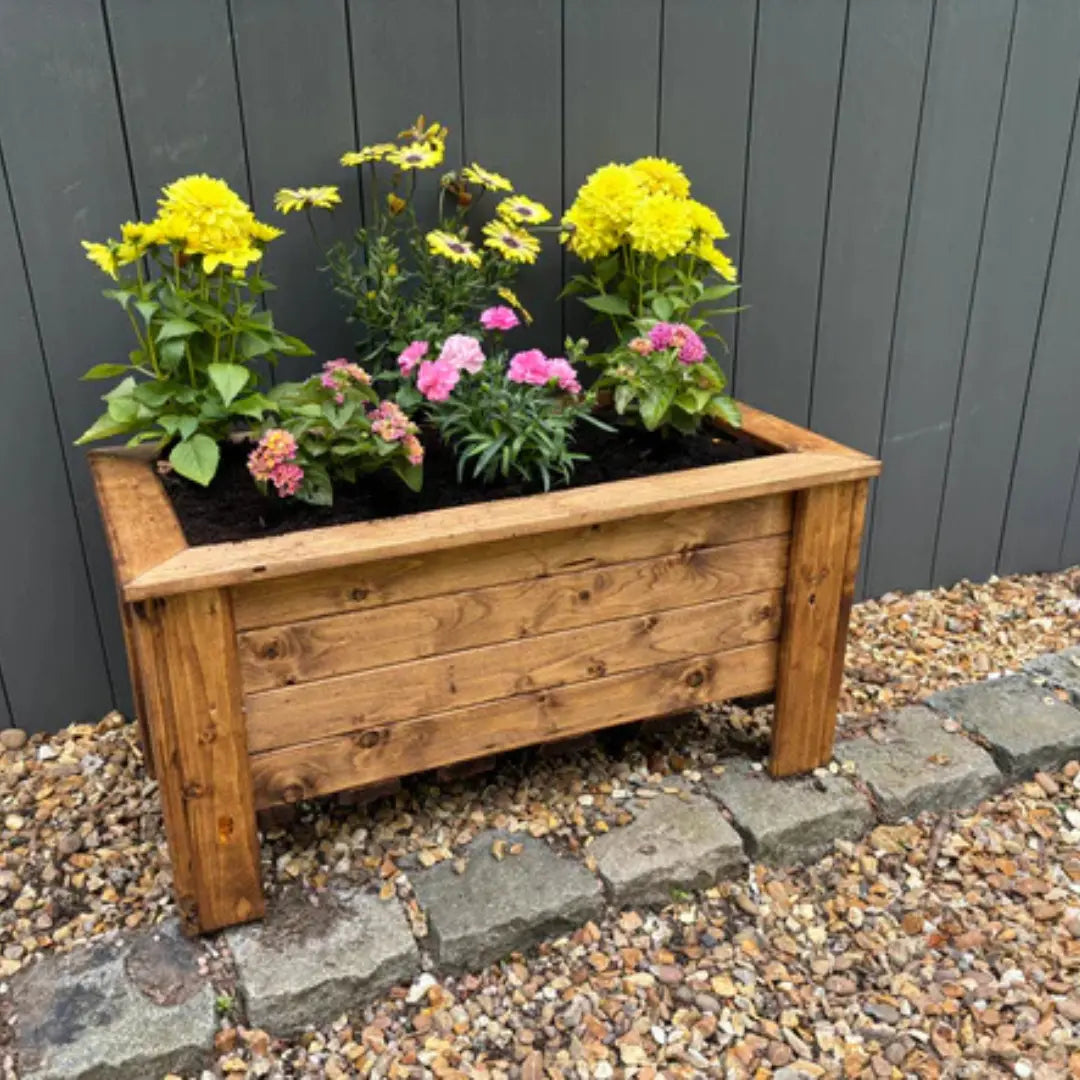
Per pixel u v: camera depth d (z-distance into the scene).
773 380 2.30
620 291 2.01
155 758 1.41
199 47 1.68
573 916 1.59
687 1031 1.46
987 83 2.27
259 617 1.40
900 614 2.60
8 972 1.48
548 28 1.87
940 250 2.38
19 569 1.86
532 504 1.52
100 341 1.78
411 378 1.77
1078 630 2.53
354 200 1.86
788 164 2.14
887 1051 1.44
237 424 1.88
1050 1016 1.50
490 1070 1.40
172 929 1.53
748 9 2.00
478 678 1.59
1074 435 2.76
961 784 1.90
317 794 1.54
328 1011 1.45
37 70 1.61
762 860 1.74
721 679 1.80
